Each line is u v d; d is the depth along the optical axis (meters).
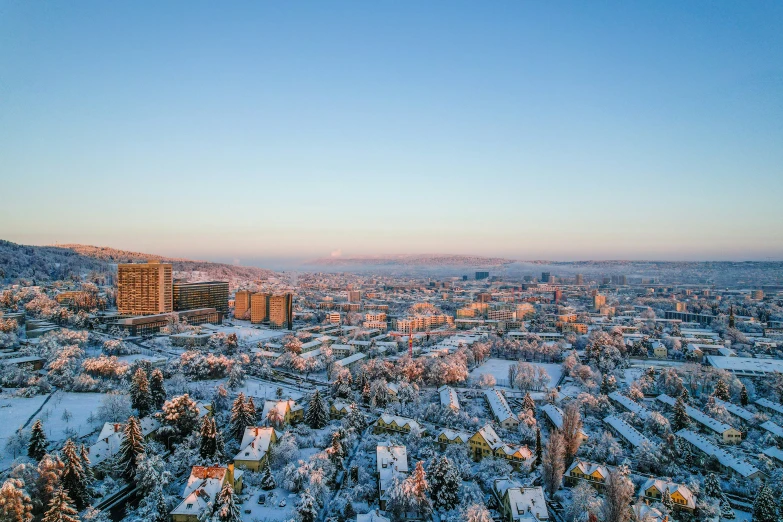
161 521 163.62
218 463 198.25
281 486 198.25
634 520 164.50
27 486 161.50
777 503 187.75
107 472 195.50
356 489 196.12
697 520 184.62
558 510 190.88
